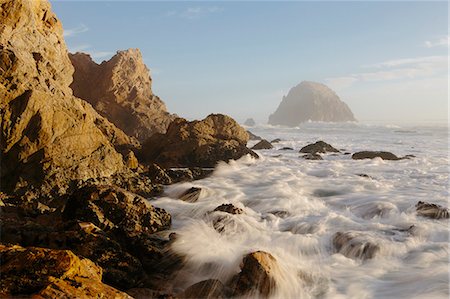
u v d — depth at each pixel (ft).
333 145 123.54
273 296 21.81
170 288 23.58
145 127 118.62
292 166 71.00
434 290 22.15
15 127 41.45
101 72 123.13
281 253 27.68
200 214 37.42
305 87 617.62
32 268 18.21
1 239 25.04
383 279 24.30
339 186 52.26
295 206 40.91
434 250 28.19
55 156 43.27
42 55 59.98
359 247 28.35
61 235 24.98
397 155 89.86
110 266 23.68
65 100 52.08
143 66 131.44
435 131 199.52
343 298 22.08
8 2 54.54
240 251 27.45
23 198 39.01
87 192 31.53
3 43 52.11
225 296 21.84
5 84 43.52
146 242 27.58
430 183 54.85
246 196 45.88
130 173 51.57
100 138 50.29
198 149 70.64
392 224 34.45
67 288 17.07
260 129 304.50
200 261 26.05
